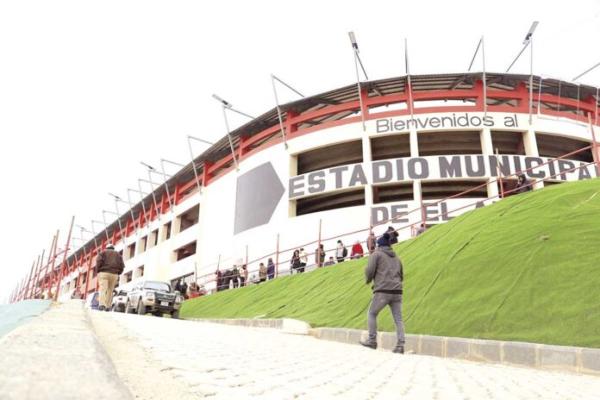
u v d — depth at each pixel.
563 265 7.20
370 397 2.65
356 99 31.33
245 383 2.62
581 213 8.69
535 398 3.18
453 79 28.92
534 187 26.55
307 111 33.12
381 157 31.66
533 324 6.41
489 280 8.09
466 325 7.23
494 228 10.18
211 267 34.56
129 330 5.42
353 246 18.48
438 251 11.02
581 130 29.27
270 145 32.88
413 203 26.27
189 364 3.15
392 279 7.13
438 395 3.00
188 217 44.28
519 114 28.48
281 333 10.34
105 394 1.17
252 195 32.66
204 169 40.09
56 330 2.18
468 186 28.94
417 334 7.75
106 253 11.38
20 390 1.09
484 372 4.89
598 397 3.39
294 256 20.38
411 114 28.38
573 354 5.39
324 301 12.80
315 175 29.27
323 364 4.32
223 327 9.88
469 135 29.45
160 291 18.44
